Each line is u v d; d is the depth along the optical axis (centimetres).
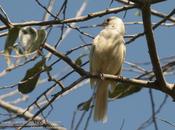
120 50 1354
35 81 998
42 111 969
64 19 1016
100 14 1055
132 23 1151
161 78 1048
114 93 1149
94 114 1265
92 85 1284
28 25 1002
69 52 1039
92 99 1066
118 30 1374
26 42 867
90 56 1364
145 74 1139
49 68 988
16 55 888
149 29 969
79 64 1057
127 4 1173
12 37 889
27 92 1005
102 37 1362
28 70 993
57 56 1030
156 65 1026
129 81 1099
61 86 987
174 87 1059
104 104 1273
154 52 1005
